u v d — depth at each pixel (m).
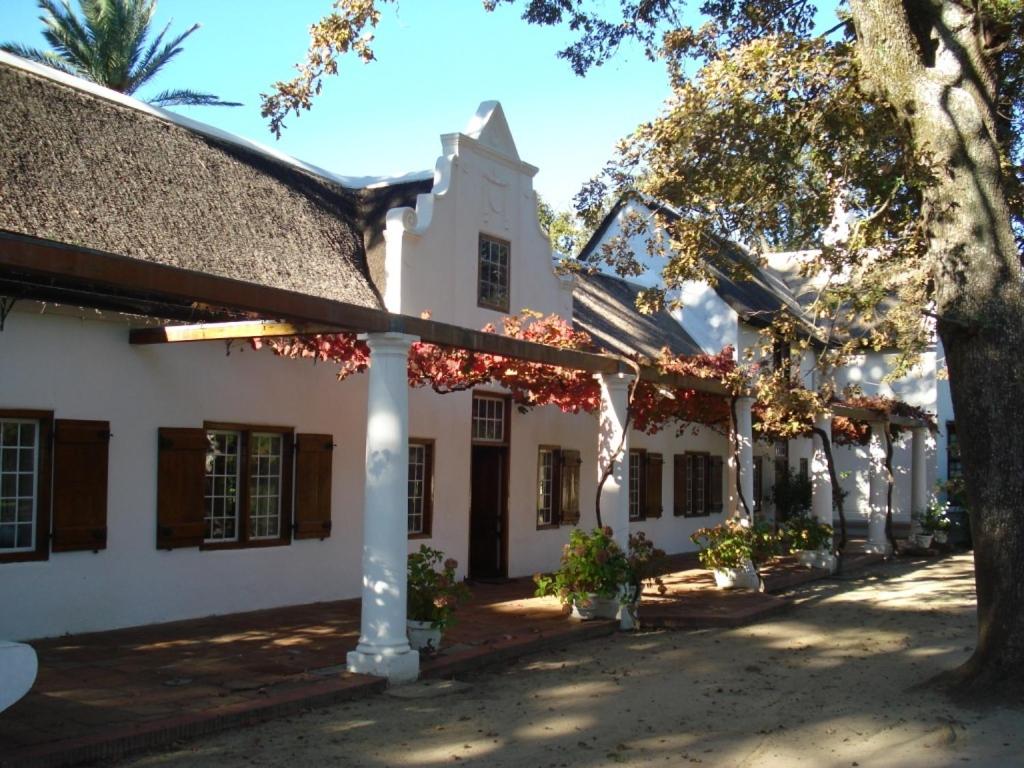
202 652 9.15
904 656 10.56
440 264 13.78
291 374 12.06
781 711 8.02
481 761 6.50
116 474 10.19
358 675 8.38
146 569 10.43
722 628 12.33
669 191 11.95
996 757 6.75
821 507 20.75
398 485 8.68
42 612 9.52
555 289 16.47
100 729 6.51
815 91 11.32
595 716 7.75
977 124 8.95
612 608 11.92
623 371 12.46
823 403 14.41
